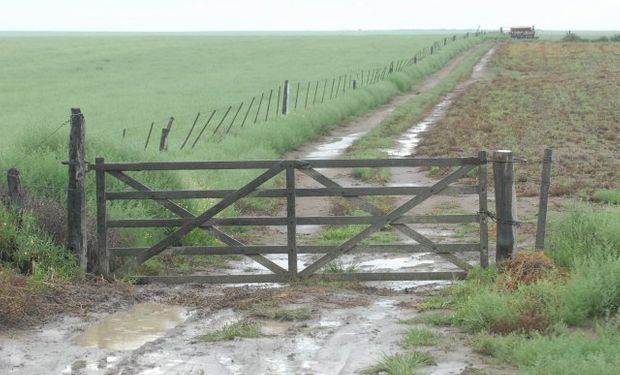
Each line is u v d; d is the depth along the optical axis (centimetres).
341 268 1209
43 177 1390
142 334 906
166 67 7075
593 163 2394
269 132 2861
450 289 1062
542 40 12131
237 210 1736
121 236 1293
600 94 4675
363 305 1023
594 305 885
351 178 2261
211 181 1839
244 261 1355
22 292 977
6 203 1193
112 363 802
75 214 1137
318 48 10050
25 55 8212
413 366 752
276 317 967
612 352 731
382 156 2670
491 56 8681
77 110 1132
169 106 4009
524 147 2772
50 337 893
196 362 799
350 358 802
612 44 10112
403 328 905
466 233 1521
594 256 1035
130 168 1152
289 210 1156
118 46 10275
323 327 920
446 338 848
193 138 2720
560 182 2039
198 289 1137
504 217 1140
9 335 895
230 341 870
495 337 829
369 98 4481
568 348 743
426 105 4550
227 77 5984
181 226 1166
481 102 4419
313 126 3388
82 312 996
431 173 2288
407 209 1155
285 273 1163
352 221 1162
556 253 1141
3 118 3325
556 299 895
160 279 1166
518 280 1001
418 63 6962
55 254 1129
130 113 3666
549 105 4178
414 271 1238
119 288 1109
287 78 5831
